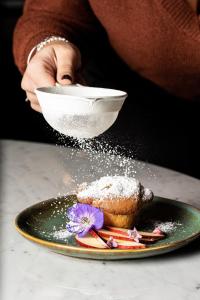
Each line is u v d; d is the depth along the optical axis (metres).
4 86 2.41
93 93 0.83
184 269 0.68
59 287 0.64
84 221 0.73
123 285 0.65
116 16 1.07
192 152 1.30
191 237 0.70
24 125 2.30
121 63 1.25
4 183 0.94
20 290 0.63
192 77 1.08
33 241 0.70
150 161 1.29
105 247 0.69
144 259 0.70
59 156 1.08
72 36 1.15
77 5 1.16
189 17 0.99
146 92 1.28
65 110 0.77
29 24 1.13
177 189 0.92
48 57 0.95
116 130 1.26
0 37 2.52
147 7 1.01
